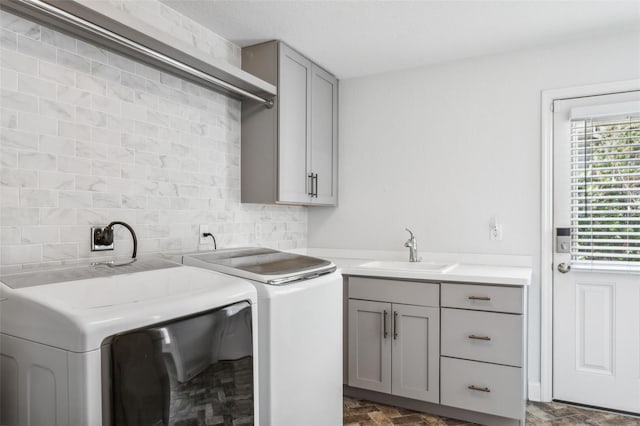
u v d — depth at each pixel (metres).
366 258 3.28
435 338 2.45
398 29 2.48
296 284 1.78
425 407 2.54
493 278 2.29
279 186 2.61
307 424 1.82
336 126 3.34
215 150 2.54
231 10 2.25
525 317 2.30
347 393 2.81
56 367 1.08
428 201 3.07
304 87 2.88
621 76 2.53
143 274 1.49
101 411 1.07
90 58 1.83
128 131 2.00
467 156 2.95
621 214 2.53
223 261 1.87
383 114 3.23
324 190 3.16
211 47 2.49
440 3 2.18
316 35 2.56
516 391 2.25
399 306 2.55
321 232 3.47
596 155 2.59
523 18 2.34
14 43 1.56
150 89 2.12
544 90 2.71
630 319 2.50
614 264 2.53
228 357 1.42
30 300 1.14
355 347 2.69
